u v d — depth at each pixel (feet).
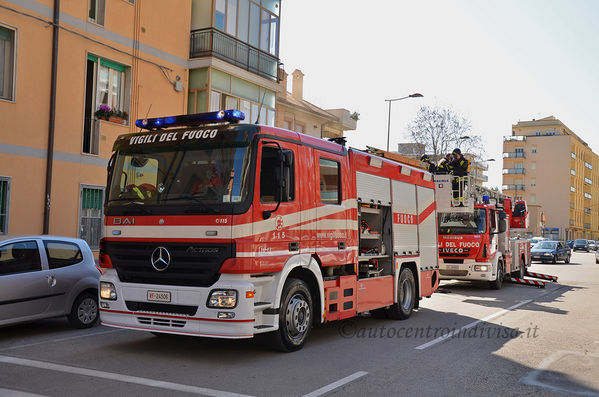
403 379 21.16
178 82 61.41
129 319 23.80
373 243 33.30
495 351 26.86
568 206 338.13
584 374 22.65
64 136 48.70
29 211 45.73
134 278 24.20
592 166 411.13
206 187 23.09
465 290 58.75
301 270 26.30
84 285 30.76
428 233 41.06
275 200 23.91
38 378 20.12
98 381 19.85
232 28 65.92
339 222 28.78
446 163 53.06
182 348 25.93
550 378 21.91
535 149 346.74
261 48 71.05
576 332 32.78
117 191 25.12
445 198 50.06
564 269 103.09
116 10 54.19
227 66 64.34
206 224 22.57
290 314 25.14
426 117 134.21
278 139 24.62
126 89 55.88
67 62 49.06
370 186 32.60
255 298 23.02
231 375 21.07
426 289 40.09
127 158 25.34
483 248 56.75
